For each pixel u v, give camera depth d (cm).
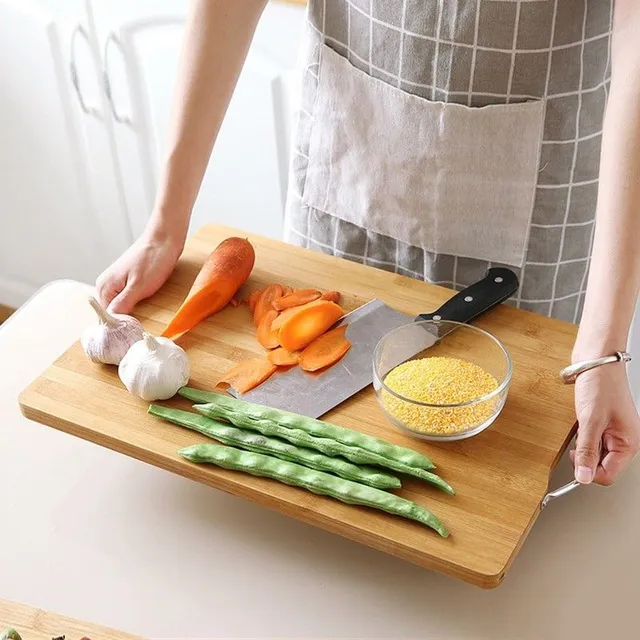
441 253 141
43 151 228
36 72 213
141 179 223
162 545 109
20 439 122
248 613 102
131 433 112
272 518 112
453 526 100
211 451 108
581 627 100
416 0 125
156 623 101
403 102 132
